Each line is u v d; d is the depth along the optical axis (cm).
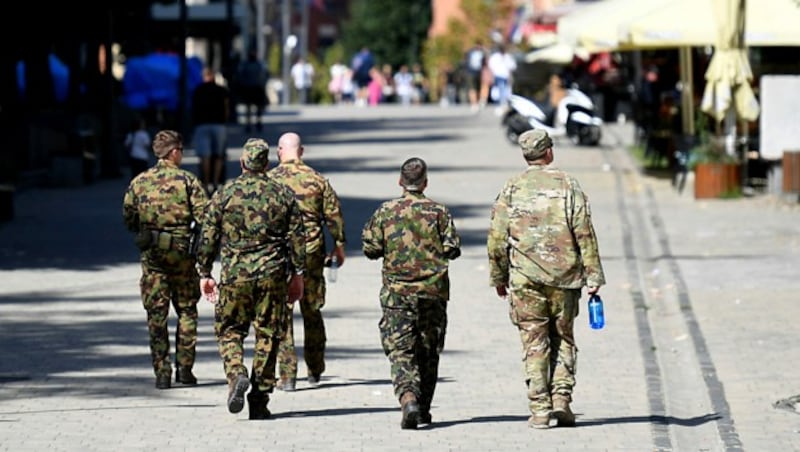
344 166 8025
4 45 8281
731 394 2891
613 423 2655
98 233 5447
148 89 9481
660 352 3391
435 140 9844
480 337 3550
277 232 2653
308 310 2967
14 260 4797
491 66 13525
